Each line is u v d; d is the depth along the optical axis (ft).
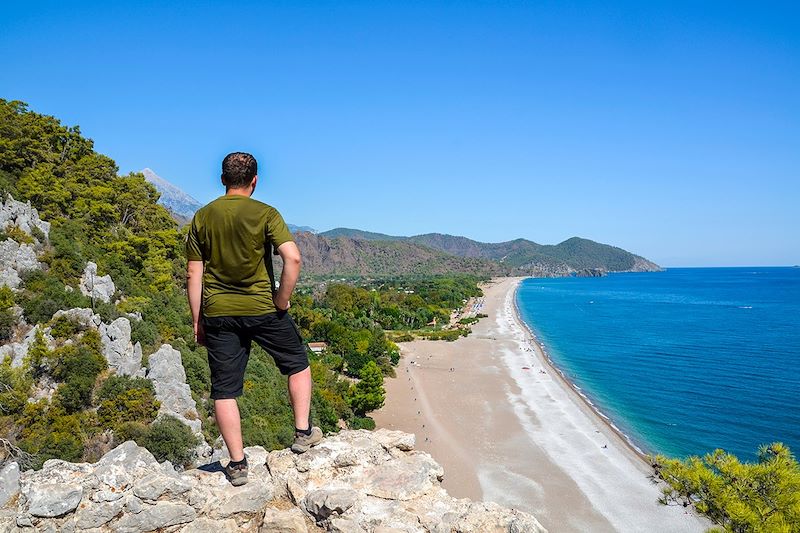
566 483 147.43
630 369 296.30
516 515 20.15
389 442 24.09
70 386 102.32
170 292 193.26
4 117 194.59
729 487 51.57
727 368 291.38
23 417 94.79
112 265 171.83
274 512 20.30
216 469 22.00
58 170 197.77
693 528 124.06
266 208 19.42
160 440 99.19
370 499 21.34
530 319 542.98
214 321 19.66
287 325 20.79
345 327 344.28
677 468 55.67
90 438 97.55
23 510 18.11
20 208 144.87
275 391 154.51
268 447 122.11
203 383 135.44
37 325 112.68
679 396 236.02
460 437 183.83
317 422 167.94
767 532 46.06
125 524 18.72
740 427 193.36
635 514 130.52
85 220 183.21
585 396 239.30
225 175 19.83
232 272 19.38
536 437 183.11
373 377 212.64
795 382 255.29
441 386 254.68
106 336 116.47
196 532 19.36
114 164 238.68
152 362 118.01
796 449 169.89
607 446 174.19
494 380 268.00
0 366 102.53
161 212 241.76
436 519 20.52
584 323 504.84
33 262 133.08
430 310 526.16
